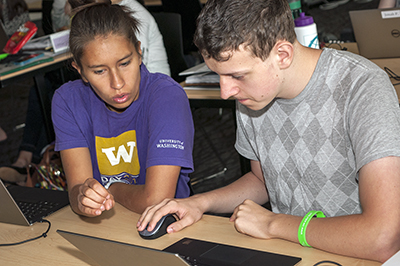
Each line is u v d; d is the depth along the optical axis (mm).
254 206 1049
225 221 1089
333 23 6129
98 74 1182
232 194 1261
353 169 1075
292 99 1099
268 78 917
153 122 1292
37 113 2855
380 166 855
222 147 3355
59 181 2158
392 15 1903
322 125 1076
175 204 1106
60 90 1418
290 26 925
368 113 922
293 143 1144
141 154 1381
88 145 1392
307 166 1131
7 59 2770
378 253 816
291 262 845
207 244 953
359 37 2057
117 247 811
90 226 1139
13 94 5336
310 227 910
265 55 886
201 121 3916
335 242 860
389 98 926
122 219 1165
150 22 2451
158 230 1042
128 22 1193
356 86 993
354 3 6887
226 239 995
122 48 1156
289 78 1044
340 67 1038
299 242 919
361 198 879
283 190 1210
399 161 855
